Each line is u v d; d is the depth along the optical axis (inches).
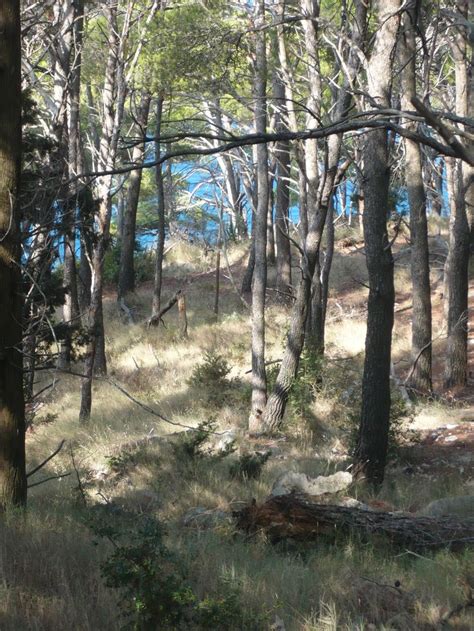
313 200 661.3
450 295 750.5
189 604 192.2
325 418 631.2
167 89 628.4
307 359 659.4
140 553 198.2
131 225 1266.0
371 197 454.0
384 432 464.1
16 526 265.6
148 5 720.3
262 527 319.6
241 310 1130.7
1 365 302.5
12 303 305.4
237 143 198.8
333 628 199.8
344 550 294.8
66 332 438.3
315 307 776.3
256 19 633.6
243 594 219.5
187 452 484.7
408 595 234.7
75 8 654.5
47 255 386.3
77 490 401.4
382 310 458.3
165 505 397.7
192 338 983.6
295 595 226.2
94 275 647.1
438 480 467.2
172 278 1380.4
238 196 1823.3
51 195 382.6
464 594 237.1
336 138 613.6
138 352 933.2
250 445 567.5
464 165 735.1
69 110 748.6
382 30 423.5
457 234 741.9
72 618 190.7
